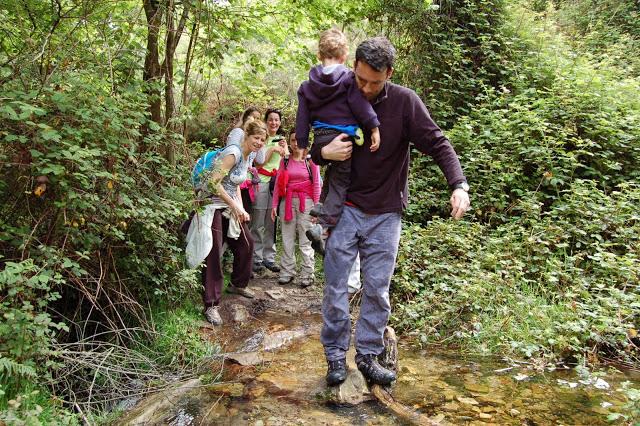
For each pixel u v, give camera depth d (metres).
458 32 8.13
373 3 6.68
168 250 4.09
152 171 3.92
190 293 4.52
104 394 3.18
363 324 3.00
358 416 2.79
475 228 5.25
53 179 2.97
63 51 3.39
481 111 6.75
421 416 2.79
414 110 2.72
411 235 5.23
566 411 2.87
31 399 2.65
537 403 2.96
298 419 2.77
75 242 3.20
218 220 4.34
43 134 2.71
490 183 5.82
